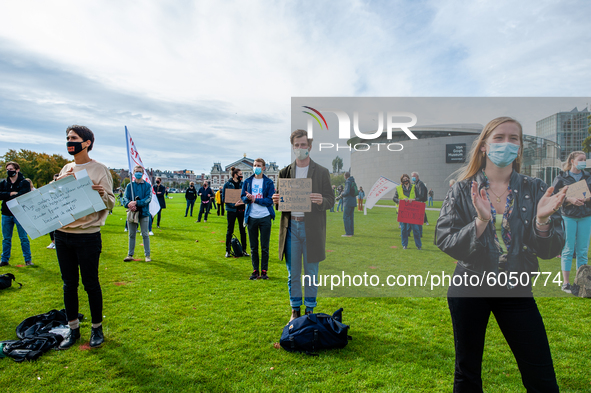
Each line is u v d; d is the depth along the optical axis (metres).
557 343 2.82
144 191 5.96
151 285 4.48
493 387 2.21
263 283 4.61
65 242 2.66
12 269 5.22
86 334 2.96
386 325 3.20
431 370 2.41
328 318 2.86
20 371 2.37
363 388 2.20
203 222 12.91
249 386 2.21
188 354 2.62
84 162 2.78
